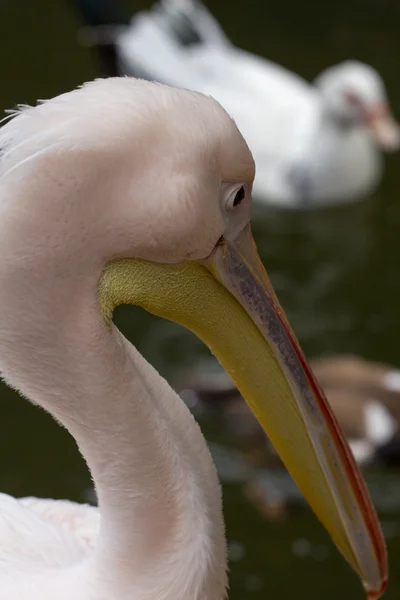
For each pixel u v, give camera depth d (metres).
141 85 3.82
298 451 4.54
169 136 3.76
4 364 3.85
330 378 10.68
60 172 3.62
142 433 3.96
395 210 14.66
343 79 15.17
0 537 4.48
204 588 4.18
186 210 3.81
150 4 19.09
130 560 4.10
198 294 4.18
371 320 12.23
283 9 18.83
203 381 10.84
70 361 3.81
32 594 4.17
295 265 13.34
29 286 3.70
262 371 4.42
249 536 9.66
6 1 18.55
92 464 4.01
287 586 9.10
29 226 3.64
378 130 14.93
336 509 4.59
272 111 15.52
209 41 17.06
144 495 4.02
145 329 11.95
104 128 3.66
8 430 10.54
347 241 13.98
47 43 17.34
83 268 3.73
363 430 10.24
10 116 3.74
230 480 10.16
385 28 18.17
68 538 4.56
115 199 3.71
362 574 4.70
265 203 14.97
